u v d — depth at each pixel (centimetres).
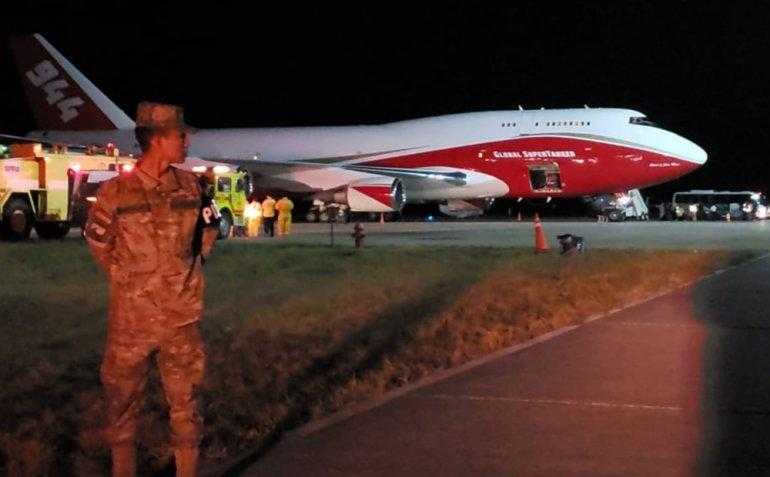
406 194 4153
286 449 593
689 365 852
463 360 900
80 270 1698
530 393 743
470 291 1398
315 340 1007
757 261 1970
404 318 1144
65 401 733
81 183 2444
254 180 4062
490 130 4006
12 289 1432
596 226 3797
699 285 1518
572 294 1365
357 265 1823
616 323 1106
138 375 493
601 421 658
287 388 776
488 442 607
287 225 3153
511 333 1036
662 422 654
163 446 600
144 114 479
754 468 549
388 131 4225
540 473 543
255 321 1126
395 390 759
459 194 4106
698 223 4209
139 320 479
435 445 601
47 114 4722
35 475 545
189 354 496
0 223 2352
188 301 489
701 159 3841
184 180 491
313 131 4388
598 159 3831
